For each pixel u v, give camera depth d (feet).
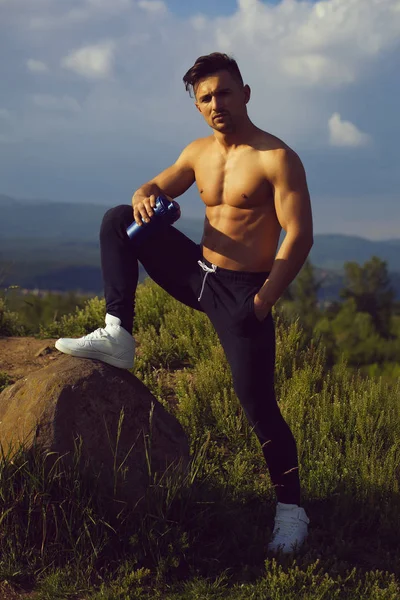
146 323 21.68
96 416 11.00
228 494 12.14
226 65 10.21
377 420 15.98
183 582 9.89
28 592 9.61
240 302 10.50
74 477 10.39
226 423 15.44
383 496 12.94
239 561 10.67
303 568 10.44
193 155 11.35
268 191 10.39
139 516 10.60
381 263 153.28
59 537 10.18
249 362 10.68
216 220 10.94
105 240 11.36
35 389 11.20
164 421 11.89
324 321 119.75
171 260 11.42
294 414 15.94
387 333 147.95
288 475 11.32
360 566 10.91
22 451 10.45
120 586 9.66
